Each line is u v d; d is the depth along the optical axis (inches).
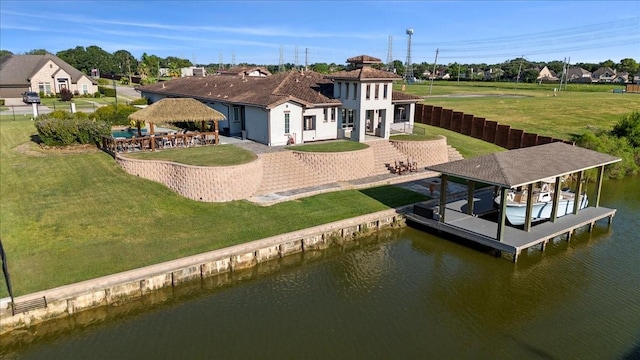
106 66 5659.5
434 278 833.5
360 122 1487.5
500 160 967.0
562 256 941.8
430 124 2213.3
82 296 682.8
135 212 947.3
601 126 2207.2
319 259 899.4
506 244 877.8
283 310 709.9
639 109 2711.6
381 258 912.3
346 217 1011.3
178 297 741.9
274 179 1183.6
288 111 1421.0
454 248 960.3
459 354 615.2
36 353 600.4
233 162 1098.1
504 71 6673.2
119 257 777.6
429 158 1501.0
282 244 879.7
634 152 1728.6
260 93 1553.9
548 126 2181.3
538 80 5659.5
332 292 772.0
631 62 7066.9
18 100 2650.1
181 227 901.2
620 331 679.1
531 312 730.2
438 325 682.8
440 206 1002.7
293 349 612.7
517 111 2539.4
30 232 844.6
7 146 1402.6
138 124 1382.9
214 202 1035.9
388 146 1505.9
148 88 2272.4
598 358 613.6
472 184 1041.5
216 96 1694.1
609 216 1111.0
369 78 1446.9
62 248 794.8
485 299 765.9
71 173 1142.3
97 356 594.6
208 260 792.9
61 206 956.6
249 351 605.9
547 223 1013.2
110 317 682.2
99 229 868.0
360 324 676.7
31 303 647.8
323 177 1249.4
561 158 1040.8
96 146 1382.9
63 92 2652.6
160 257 786.8
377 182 1263.5
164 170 1092.5
